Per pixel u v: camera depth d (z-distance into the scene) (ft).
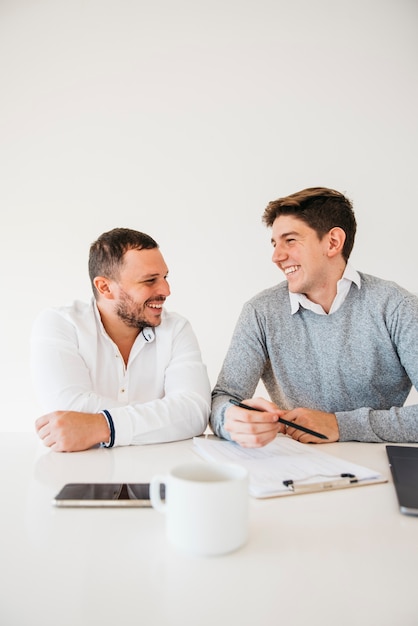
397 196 7.10
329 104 7.18
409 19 7.09
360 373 4.08
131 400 4.01
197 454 2.75
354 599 1.22
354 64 7.15
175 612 1.16
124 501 1.86
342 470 2.30
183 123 7.27
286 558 1.44
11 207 7.25
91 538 1.57
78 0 7.31
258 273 7.22
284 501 1.94
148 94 7.30
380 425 3.20
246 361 4.18
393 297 3.98
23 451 2.81
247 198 7.23
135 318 3.96
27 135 7.29
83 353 3.84
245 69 7.25
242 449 2.80
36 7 7.30
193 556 1.45
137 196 7.26
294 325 4.27
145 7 7.30
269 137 7.23
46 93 7.30
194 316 7.23
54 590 1.25
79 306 4.16
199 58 7.28
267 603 1.20
